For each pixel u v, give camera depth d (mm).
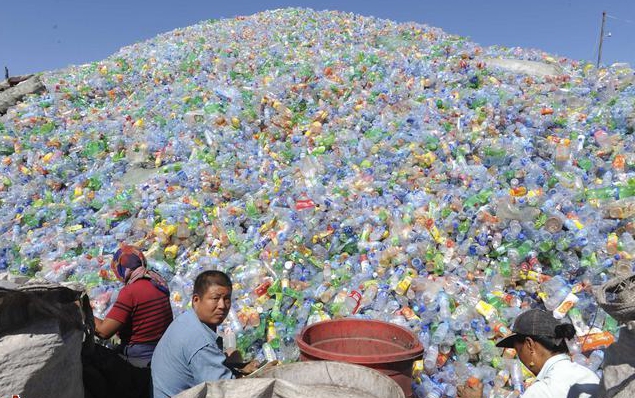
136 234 6941
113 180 8867
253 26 18500
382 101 10109
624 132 8516
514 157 7438
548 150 7777
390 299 5246
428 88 10805
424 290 5230
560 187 6652
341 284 5543
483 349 4637
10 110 12414
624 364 2031
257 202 6996
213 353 3242
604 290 2119
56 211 7816
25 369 2389
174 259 6512
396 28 17203
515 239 5719
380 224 6273
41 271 6523
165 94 11945
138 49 17797
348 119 9391
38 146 10125
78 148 9906
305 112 10195
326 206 6660
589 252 5531
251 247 6250
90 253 6770
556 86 10883
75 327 2771
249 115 9930
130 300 3977
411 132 8477
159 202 7527
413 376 4359
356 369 3037
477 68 11555
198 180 7887
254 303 5305
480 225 5961
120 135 10125
